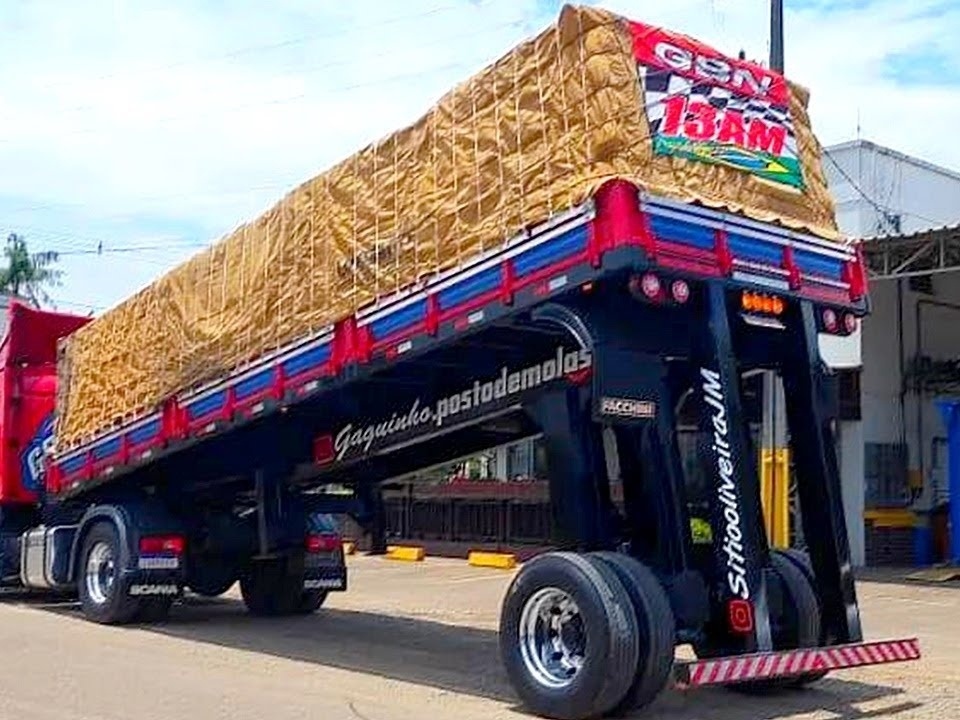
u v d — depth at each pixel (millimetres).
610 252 8430
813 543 9773
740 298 9297
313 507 13922
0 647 11812
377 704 9133
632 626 8367
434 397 10984
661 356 9227
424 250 9953
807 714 8945
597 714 8469
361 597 17766
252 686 9852
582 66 8898
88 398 14922
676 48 9211
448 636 13383
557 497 9500
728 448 8891
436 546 26594
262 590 14961
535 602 8852
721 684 9438
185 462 14133
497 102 9523
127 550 13562
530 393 9914
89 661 11000
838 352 23391
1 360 16031
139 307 14062
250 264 12188
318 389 11023
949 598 17688
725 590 8938
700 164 9125
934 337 25125
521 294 9031
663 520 9250
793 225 9625
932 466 24500
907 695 9750
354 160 10891
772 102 9844
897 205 24828
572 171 8859
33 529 15695
